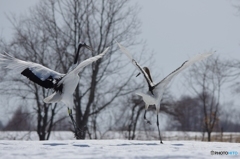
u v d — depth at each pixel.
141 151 13.41
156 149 14.12
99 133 35.81
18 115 35.31
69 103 16.66
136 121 35.69
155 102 16.11
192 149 14.39
